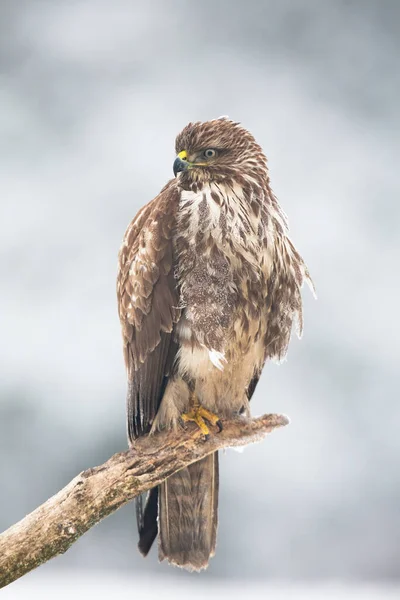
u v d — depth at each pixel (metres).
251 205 6.96
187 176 7.08
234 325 6.89
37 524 6.00
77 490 6.09
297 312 7.16
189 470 6.98
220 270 6.80
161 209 7.02
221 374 7.00
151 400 7.04
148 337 7.02
